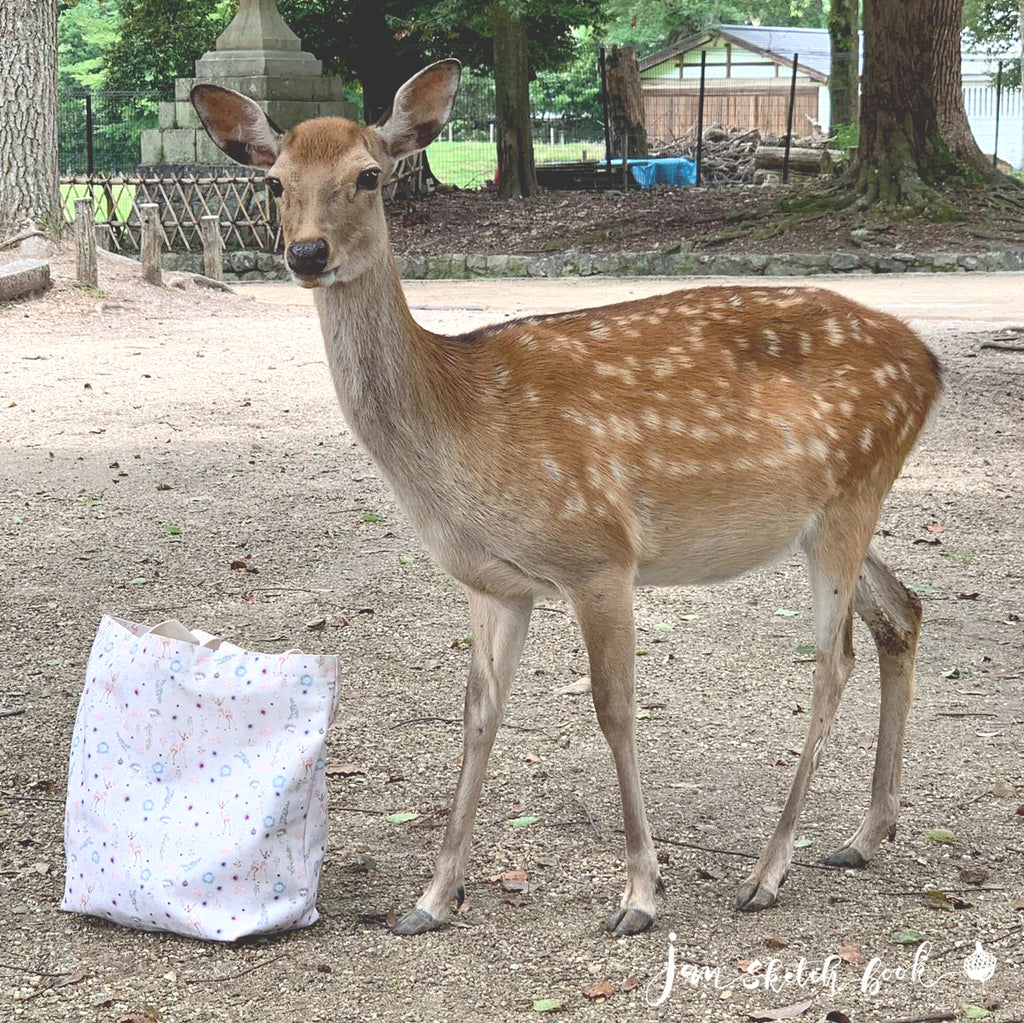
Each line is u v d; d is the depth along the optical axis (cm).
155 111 3694
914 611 402
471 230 2600
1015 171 3347
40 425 1016
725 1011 320
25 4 1673
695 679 545
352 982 333
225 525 767
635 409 367
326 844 368
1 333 1430
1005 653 566
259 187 2409
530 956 346
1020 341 1359
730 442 372
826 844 407
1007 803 432
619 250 2388
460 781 367
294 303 1883
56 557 707
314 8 3192
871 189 2377
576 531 354
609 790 446
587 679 546
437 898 362
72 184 2344
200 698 352
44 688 536
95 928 359
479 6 2841
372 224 350
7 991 329
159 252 1739
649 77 5400
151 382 1195
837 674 382
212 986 331
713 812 429
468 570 364
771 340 391
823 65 5181
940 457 924
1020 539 731
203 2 3706
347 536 746
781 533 382
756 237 2347
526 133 2853
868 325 405
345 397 358
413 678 547
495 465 353
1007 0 4384
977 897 373
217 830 349
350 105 2689
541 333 378
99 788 361
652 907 359
